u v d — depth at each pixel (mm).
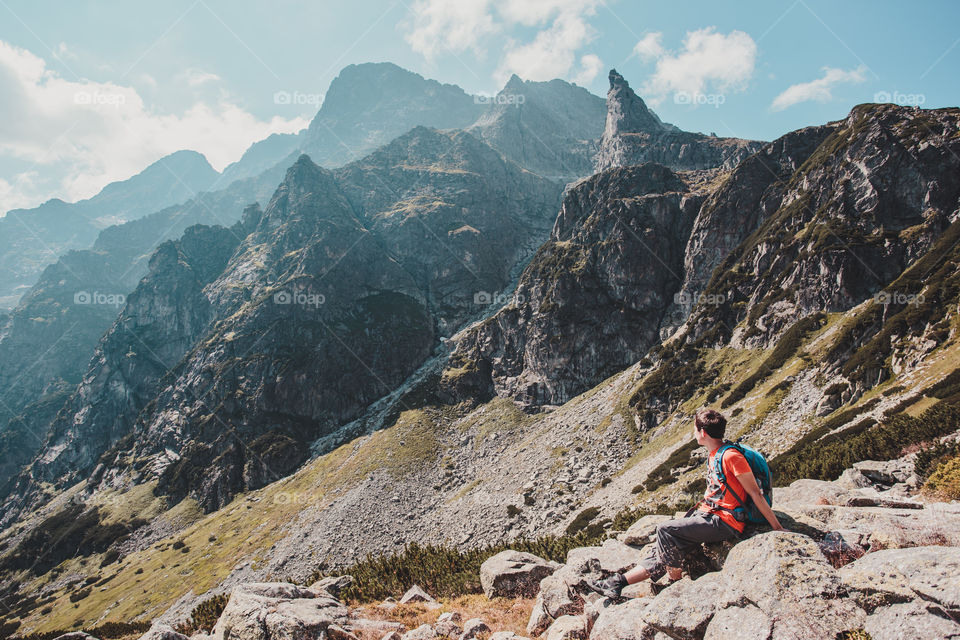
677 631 9125
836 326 85625
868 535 9914
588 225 183000
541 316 166000
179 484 176125
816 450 49750
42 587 144750
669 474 76375
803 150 144875
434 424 157125
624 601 11641
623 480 87250
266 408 191875
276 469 166125
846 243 95250
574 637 12383
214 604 27469
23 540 176750
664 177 187250
